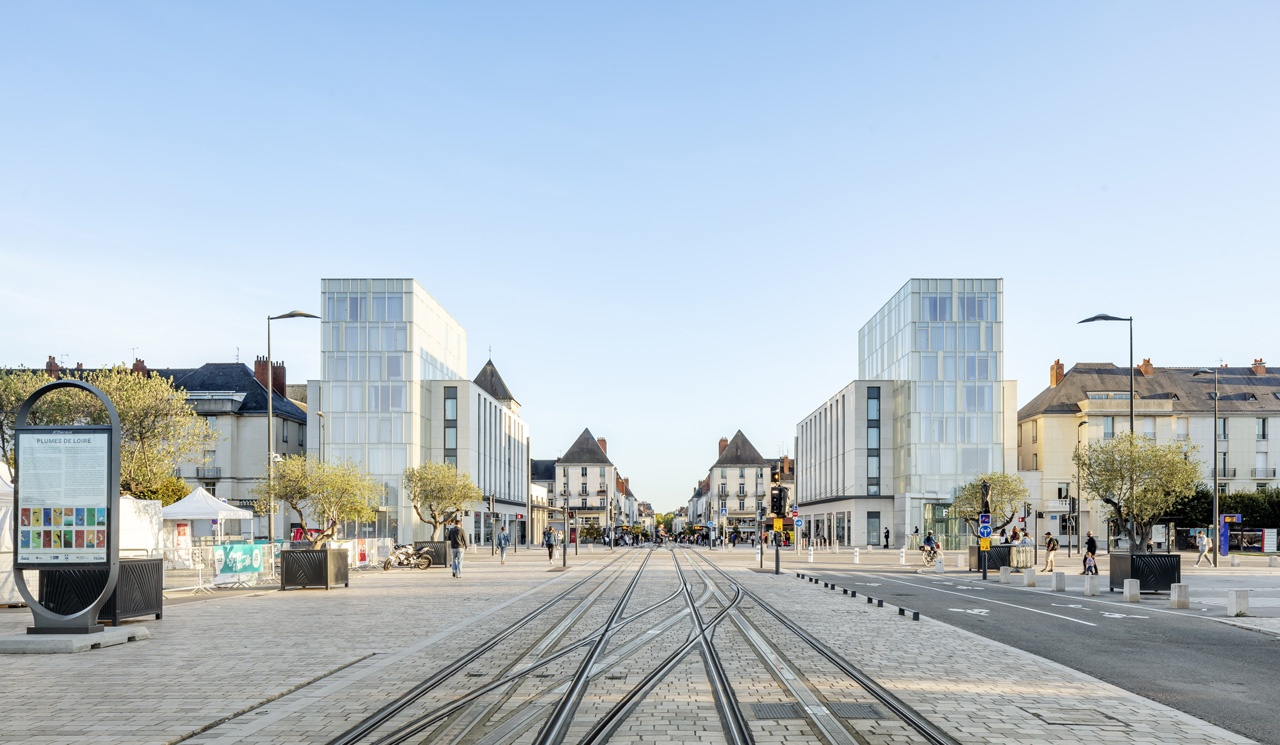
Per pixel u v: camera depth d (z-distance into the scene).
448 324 82.19
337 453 69.38
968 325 76.38
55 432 14.11
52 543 14.00
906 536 74.38
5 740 7.78
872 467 81.75
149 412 36.16
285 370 78.75
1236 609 18.48
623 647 13.41
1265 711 9.14
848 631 15.45
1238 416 82.69
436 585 27.81
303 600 22.12
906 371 77.88
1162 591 24.80
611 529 86.88
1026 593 25.44
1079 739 7.79
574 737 7.80
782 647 13.41
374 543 39.91
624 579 30.70
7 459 31.12
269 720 8.50
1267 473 82.38
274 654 12.75
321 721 8.46
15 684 10.44
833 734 7.91
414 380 70.19
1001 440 75.31
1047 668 11.46
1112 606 21.09
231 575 26.02
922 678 10.71
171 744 7.64
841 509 87.25
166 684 10.38
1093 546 31.48
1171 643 14.34
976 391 75.88
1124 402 80.94
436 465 61.09
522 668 11.44
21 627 16.23
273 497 34.34
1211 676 11.23
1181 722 8.43
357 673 11.11
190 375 75.31
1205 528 68.75
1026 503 64.88
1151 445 39.19
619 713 8.72
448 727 8.20
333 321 70.25
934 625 16.41
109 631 13.95
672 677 10.80
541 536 117.50
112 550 14.06
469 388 74.50
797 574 33.47
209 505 32.09
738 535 102.44
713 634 15.01
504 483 90.44
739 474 148.38
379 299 70.38
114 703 9.32
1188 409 83.12
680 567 40.00
